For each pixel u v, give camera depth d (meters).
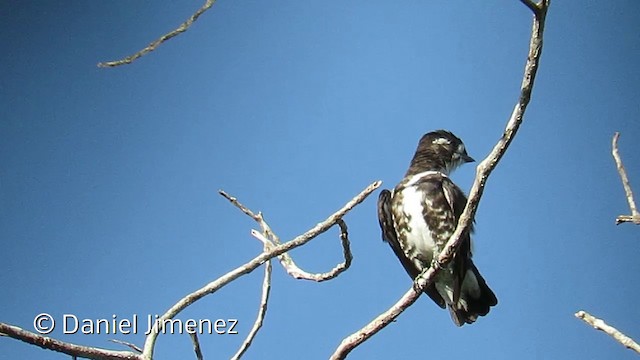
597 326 5.13
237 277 5.80
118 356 5.45
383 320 6.11
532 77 5.50
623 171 5.95
